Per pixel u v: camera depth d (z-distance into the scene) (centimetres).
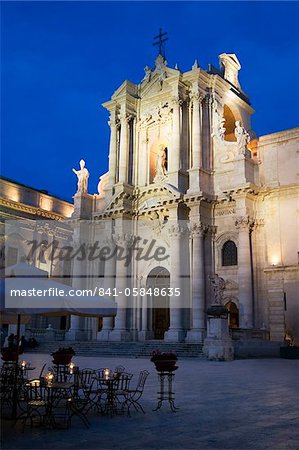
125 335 4347
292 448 871
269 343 3547
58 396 1138
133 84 4909
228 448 870
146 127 4800
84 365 2642
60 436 965
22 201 5109
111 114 4969
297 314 3712
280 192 3969
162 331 4444
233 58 5134
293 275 3784
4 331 4469
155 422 1105
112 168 4838
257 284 3925
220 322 3192
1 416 1161
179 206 4216
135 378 1994
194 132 4341
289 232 3881
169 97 4638
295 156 3984
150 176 4722
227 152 4266
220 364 2822
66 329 5175
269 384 1825
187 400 1426
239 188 3938
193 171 4225
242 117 5056
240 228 3944
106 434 984
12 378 1390
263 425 1068
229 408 1286
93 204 5044
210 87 4531
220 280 3462
